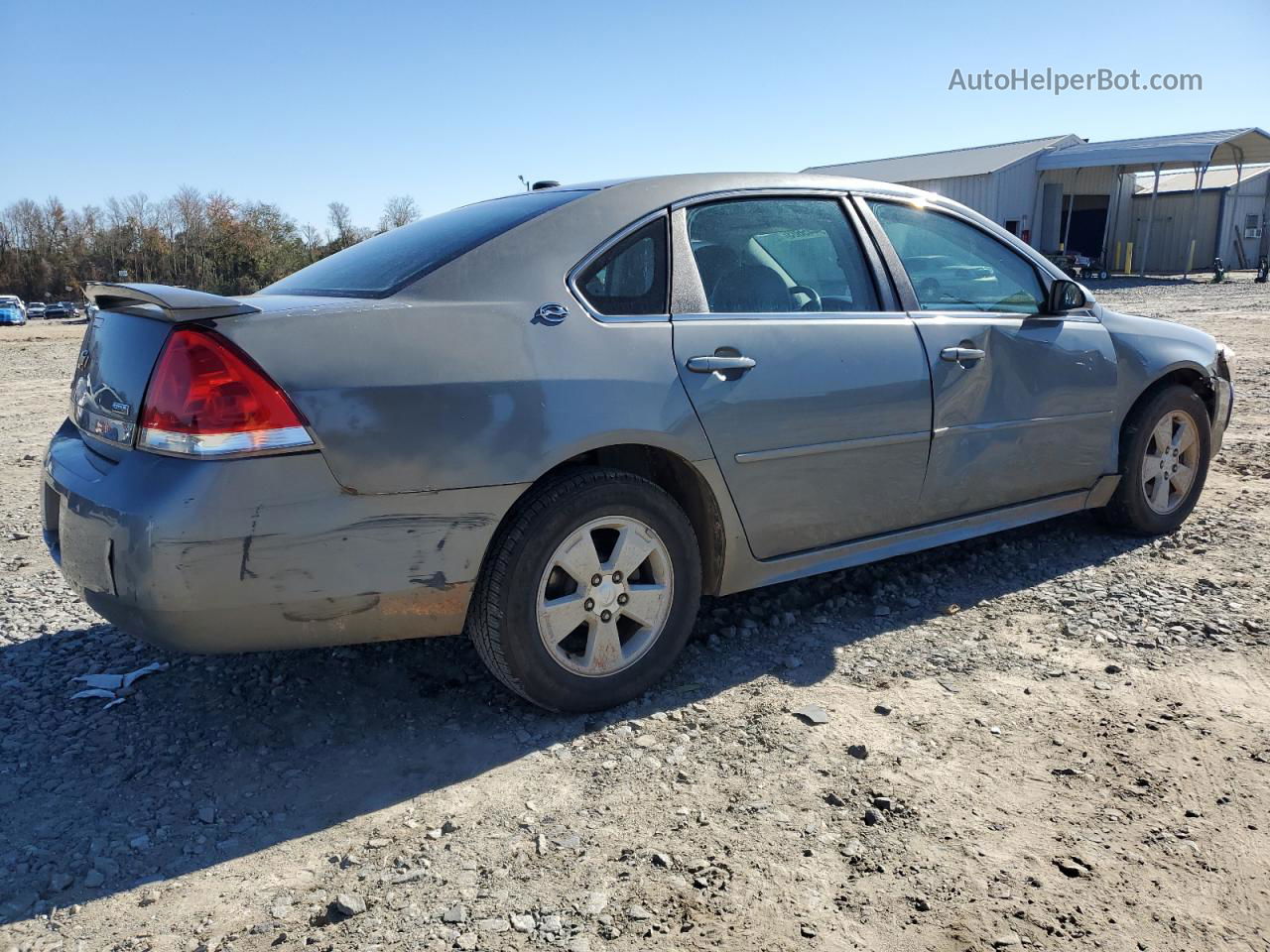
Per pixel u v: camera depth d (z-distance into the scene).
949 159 40.59
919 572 4.31
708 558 3.36
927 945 2.04
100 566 2.57
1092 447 4.39
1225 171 43.94
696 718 3.04
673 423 3.06
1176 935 2.06
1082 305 4.34
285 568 2.54
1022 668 3.35
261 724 3.04
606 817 2.50
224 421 2.46
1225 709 3.04
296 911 2.15
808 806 2.54
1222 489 5.74
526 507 2.86
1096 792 2.59
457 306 2.80
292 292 3.17
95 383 2.87
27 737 2.96
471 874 2.28
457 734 2.97
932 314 3.82
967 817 2.48
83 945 2.05
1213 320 17.86
